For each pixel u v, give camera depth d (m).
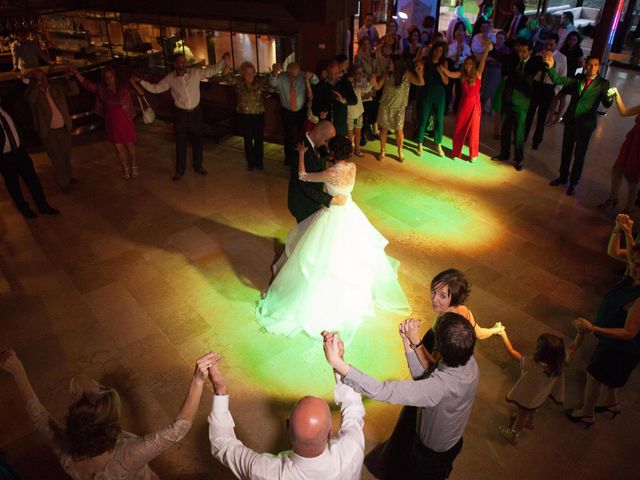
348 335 4.11
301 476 1.86
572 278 4.88
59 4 8.80
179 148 6.54
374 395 2.11
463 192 6.42
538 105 7.36
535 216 5.91
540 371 3.02
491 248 5.31
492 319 4.36
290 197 4.20
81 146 7.76
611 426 3.46
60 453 2.12
